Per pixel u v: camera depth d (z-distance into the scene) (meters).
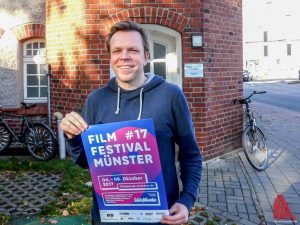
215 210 4.95
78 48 7.28
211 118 7.38
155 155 2.01
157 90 2.22
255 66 74.06
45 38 8.62
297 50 70.88
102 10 7.09
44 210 4.89
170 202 2.18
